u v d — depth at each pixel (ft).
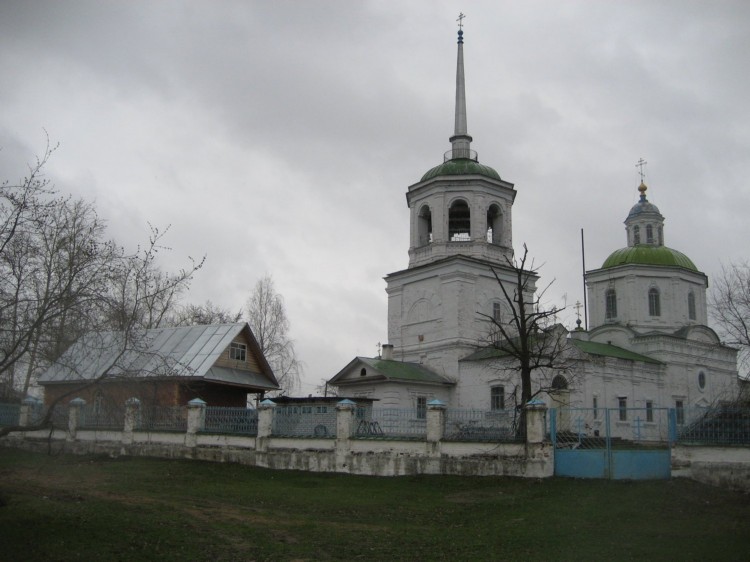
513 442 78.33
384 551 46.09
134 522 49.85
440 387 143.13
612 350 157.58
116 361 66.28
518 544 48.14
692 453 69.56
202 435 98.94
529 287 157.07
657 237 188.65
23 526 46.19
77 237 89.40
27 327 56.95
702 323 181.27
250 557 43.42
